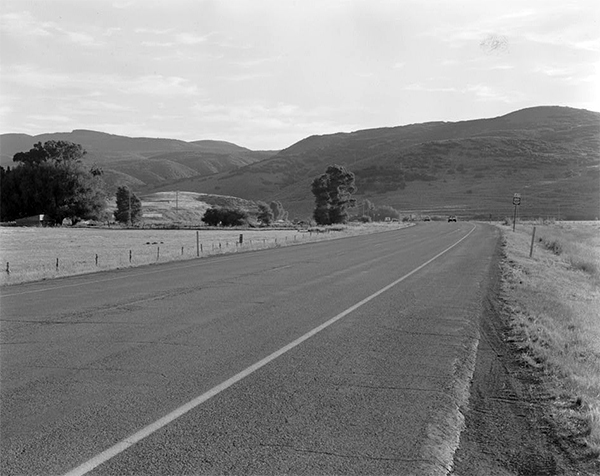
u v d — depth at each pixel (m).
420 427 5.98
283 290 16.11
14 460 5.01
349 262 25.41
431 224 91.25
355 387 7.29
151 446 5.34
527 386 7.56
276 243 40.38
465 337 10.38
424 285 17.59
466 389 7.36
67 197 100.69
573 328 11.90
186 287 16.70
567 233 61.44
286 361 8.46
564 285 20.05
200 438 5.55
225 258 28.17
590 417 6.18
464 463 5.22
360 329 10.88
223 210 103.88
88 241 52.09
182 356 8.62
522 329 10.91
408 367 8.32
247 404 6.55
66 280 18.89
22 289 16.45
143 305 13.37
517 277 19.81
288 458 5.15
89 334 10.12
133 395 6.79
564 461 5.30
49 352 8.80
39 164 103.88
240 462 5.05
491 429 6.05
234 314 12.23
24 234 64.62
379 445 5.50
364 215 127.94
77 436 5.55
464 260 26.69
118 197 119.50
